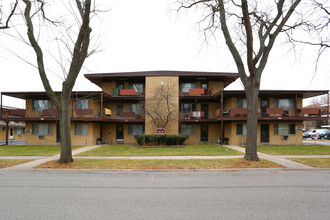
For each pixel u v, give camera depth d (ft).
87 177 25.58
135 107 80.89
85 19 31.42
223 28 36.58
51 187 20.76
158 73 75.82
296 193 18.71
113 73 74.79
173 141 66.18
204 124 81.51
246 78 36.55
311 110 70.85
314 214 13.87
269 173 28.22
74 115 72.33
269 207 15.19
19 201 16.46
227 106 77.41
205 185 21.66
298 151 50.96
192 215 13.69
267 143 73.10
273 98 74.08
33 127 75.36
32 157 41.37
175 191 19.40
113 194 18.42
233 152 48.24
